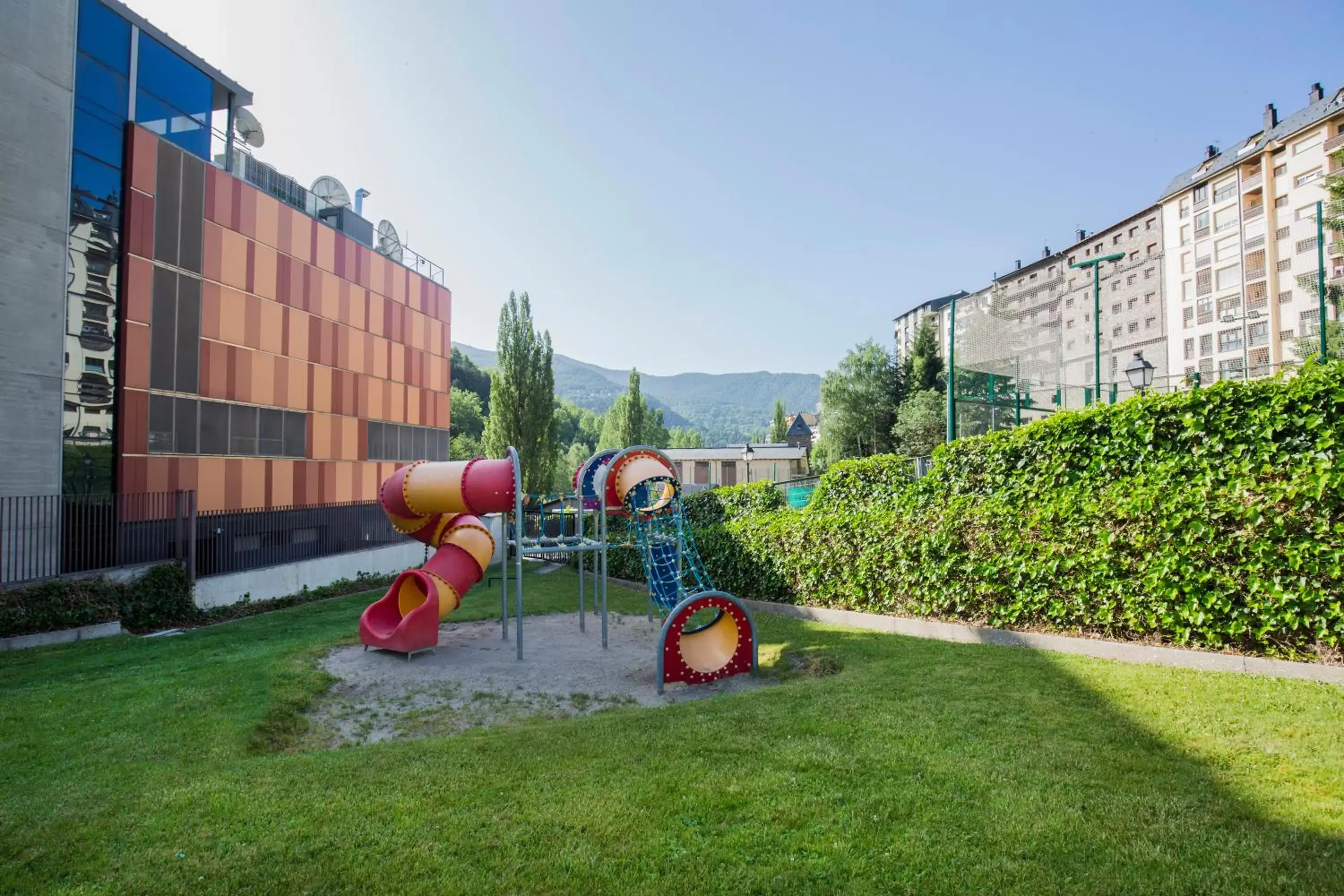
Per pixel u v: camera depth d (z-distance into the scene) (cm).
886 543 1094
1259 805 391
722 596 916
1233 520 695
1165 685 611
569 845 395
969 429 1708
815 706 635
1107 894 321
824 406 5450
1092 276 4019
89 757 583
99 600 1259
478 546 1250
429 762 540
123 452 1568
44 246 1353
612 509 1226
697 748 545
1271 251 4606
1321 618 619
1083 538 823
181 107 1791
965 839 376
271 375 2098
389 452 2783
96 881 372
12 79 1300
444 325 3269
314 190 2558
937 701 623
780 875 354
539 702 855
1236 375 2011
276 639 1198
